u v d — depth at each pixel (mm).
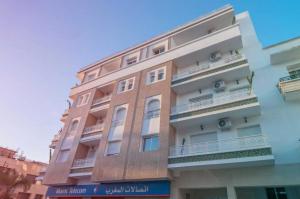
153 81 17312
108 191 14227
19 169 33344
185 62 17391
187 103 15641
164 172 12180
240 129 12766
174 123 14172
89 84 22438
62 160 18656
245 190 13109
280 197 11625
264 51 14773
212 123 13844
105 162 15086
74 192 16141
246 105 12133
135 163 13609
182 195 12680
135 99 17000
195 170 12641
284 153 10844
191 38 18984
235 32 15188
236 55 14672
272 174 10656
